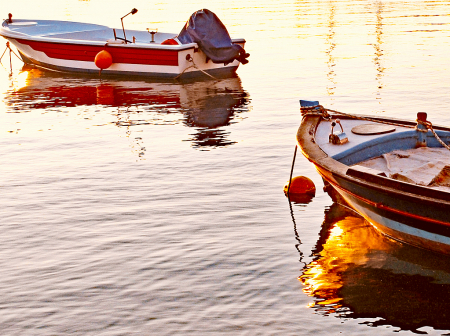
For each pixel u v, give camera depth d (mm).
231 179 9508
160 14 32562
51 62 19859
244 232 7617
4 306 6047
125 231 7695
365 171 7094
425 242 6930
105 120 13648
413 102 13914
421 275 6520
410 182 7324
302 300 6051
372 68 18312
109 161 10570
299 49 22422
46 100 15961
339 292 6199
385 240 7391
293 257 6953
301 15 32469
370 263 6809
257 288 6293
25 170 10195
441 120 12258
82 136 12289
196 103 15133
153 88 17297
